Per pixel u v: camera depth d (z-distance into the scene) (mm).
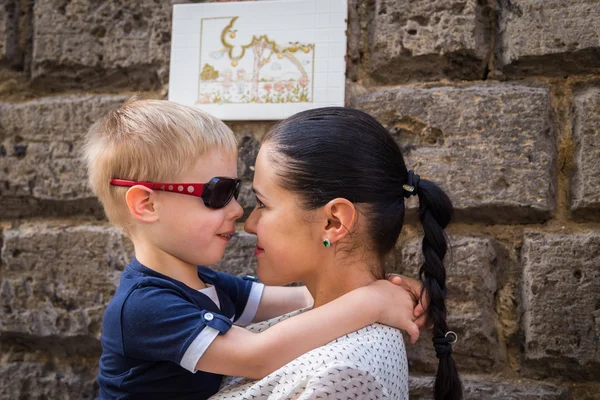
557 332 1765
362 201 1253
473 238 1844
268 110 1951
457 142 1851
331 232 1248
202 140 1366
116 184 1379
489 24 1938
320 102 1924
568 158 1849
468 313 1819
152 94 2107
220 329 1214
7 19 2188
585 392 1785
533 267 1796
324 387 1069
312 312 1229
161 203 1354
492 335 1825
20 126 2135
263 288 1606
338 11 1934
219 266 1959
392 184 1292
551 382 1807
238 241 1955
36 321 2068
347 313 1219
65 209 2123
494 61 1923
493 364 1829
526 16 1862
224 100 1978
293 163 1251
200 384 1325
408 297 1314
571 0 1833
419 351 1869
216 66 1991
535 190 1795
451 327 1825
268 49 1963
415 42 1920
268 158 1297
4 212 2158
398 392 1201
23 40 2203
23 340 2117
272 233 1287
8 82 2207
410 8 1931
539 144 1808
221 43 1992
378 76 1985
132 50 2094
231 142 1434
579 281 1764
